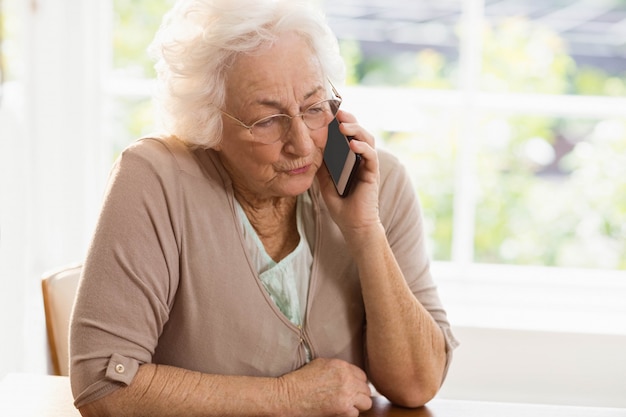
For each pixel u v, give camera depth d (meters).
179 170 1.44
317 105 1.36
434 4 4.42
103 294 1.36
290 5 1.35
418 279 1.60
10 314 2.33
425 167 3.79
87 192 2.69
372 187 1.47
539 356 2.42
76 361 1.36
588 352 2.41
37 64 2.58
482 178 4.01
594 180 3.64
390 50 4.47
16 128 2.40
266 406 1.39
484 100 2.66
